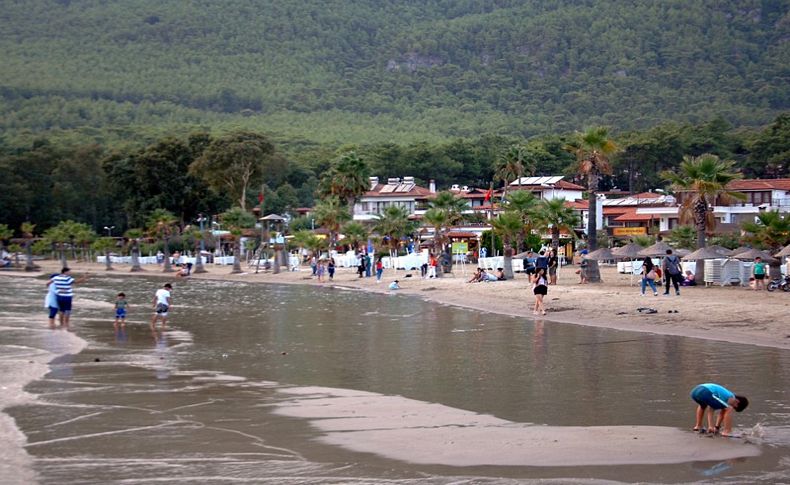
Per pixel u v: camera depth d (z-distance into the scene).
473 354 31.20
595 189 63.56
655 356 29.58
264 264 112.19
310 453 17.55
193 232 134.50
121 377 26.86
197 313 50.47
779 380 24.50
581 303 47.09
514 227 69.00
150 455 17.44
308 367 28.77
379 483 15.54
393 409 21.58
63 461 17.02
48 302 41.81
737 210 114.75
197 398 23.25
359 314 48.59
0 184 160.25
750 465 16.25
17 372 27.72
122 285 83.81
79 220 177.88
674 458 16.78
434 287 66.44
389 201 144.62
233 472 16.25
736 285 57.91
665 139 172.50
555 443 18.00
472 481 15.59
